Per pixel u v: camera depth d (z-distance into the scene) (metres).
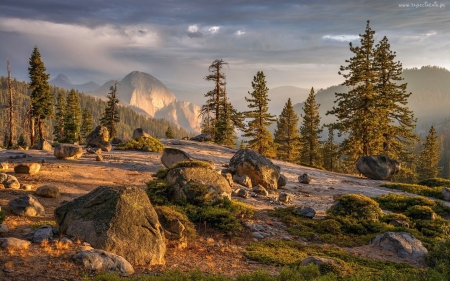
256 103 63.19
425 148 95.19
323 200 25.41
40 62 66.50
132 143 42.91
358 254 14.58
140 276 9.13
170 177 19.48
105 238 10.64
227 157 44.25
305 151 83.94
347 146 52.03
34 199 14.59
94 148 40.62
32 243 10.52
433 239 16.88
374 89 50.38
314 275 10.29
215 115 70.25
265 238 15.91
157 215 12.66
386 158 40.84
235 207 18.23
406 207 23.94
